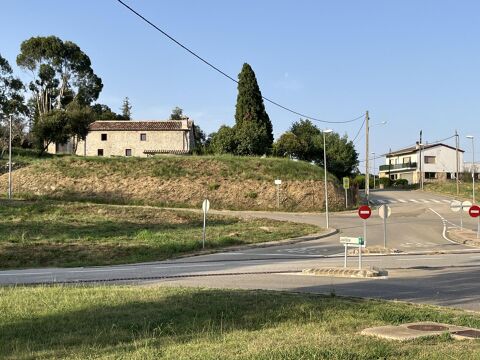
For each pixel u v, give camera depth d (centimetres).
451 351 580
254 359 547
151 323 765
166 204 4931
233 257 2291
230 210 4878
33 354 608
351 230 3572
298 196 5088
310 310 856
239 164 5509
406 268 1747
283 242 2891
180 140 7700
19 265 2105
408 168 9525
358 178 8731
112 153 7700
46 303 963
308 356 554
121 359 570
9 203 3819
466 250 2577
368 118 4897
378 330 696
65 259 2217
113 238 2764
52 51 8969
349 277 1476
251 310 862
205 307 886
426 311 877
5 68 8662
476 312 913
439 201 6069
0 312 887
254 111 6831
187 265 1973
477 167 9294
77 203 3975
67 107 8069
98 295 1042
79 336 701
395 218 4397
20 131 7638
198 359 556
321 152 7338
